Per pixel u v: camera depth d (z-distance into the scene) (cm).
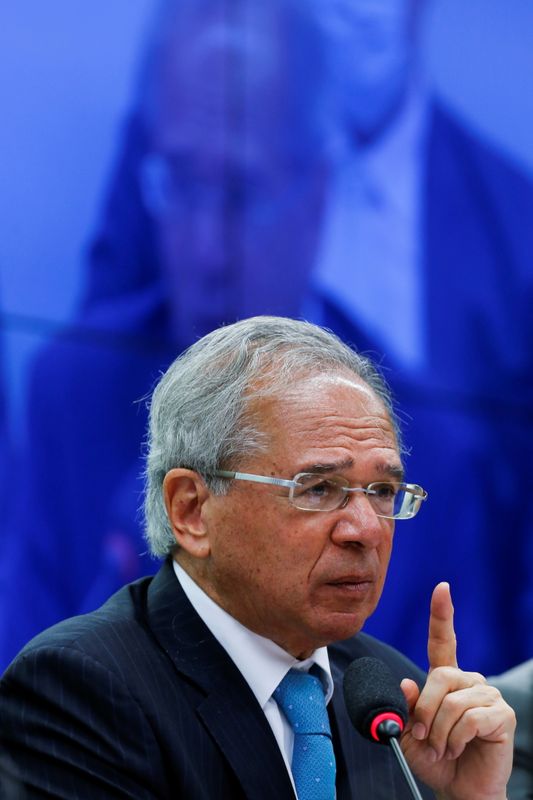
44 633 651
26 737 606
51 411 1298
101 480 1320
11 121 1298
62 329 1313
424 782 665
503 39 1633
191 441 642
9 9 1302
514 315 1616
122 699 605
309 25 1480
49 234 1312
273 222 1446
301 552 613
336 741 671
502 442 1598
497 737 648
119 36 1363
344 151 1502
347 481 619
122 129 1359
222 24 1420
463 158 1593
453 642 671
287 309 1450
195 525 648
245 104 1430
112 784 586
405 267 1544
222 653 646
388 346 1526
